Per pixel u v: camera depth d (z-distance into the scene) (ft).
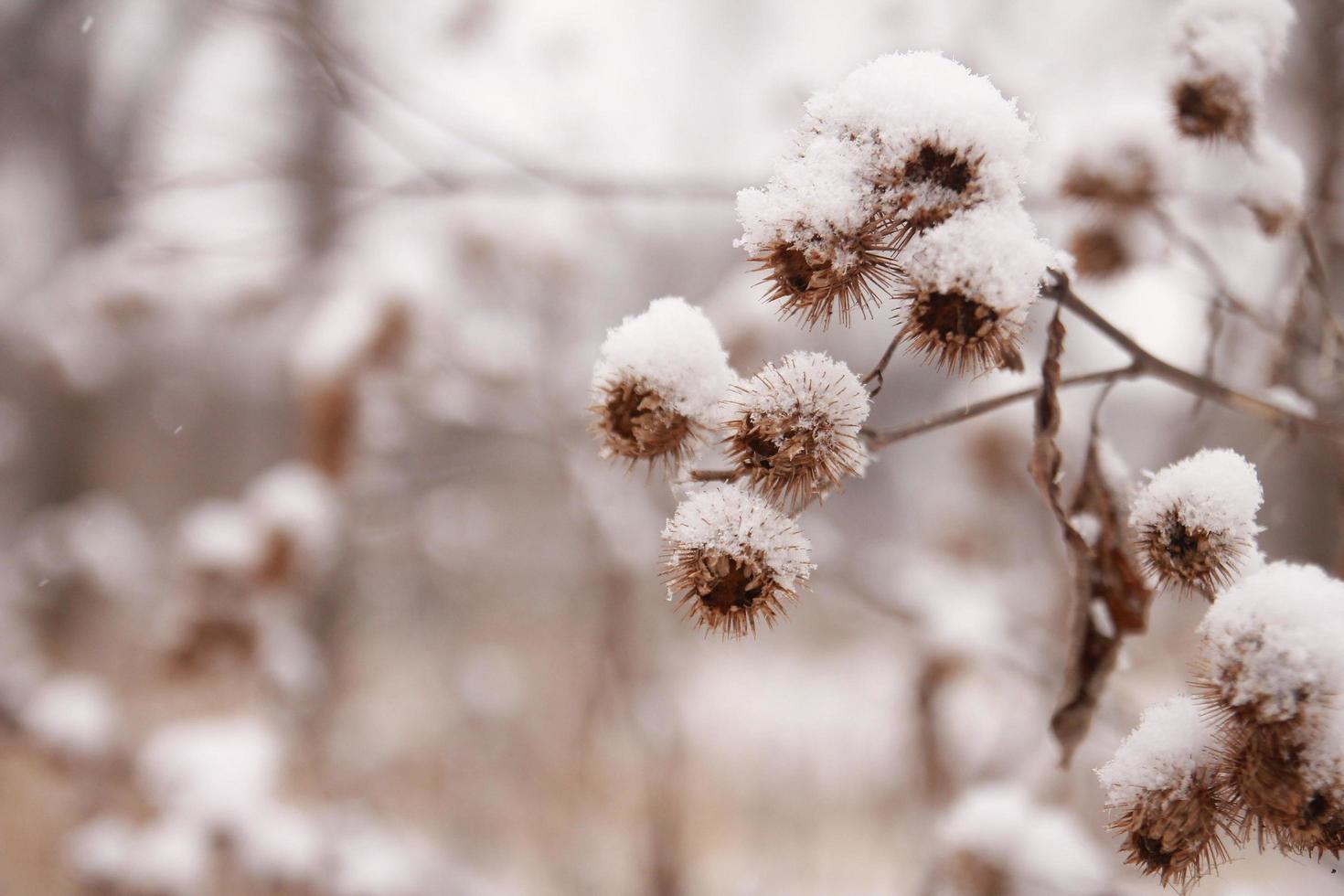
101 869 16.30
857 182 4.28
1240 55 6.71
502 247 18.24
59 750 18.40
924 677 13.21
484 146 13.04
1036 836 10.01
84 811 18.24
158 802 17.38
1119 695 9.72
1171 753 4.01
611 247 19.39
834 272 4.20
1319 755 3.72
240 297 18.04
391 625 24.39
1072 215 8.47
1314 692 3.75
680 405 4.69
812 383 4.50
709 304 16.15
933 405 18.97
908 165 4.25
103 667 25.44
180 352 24.98
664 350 4.75
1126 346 5.85
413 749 21.56
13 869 17.70
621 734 18.86
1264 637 3.86
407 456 20.75
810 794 18.28
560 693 20.62
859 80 4.41
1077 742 5.74
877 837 16.66
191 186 13.94
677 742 17.13
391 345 16.35
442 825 20.07
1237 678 3.87
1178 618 12.14
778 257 4.30
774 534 4.30
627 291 19.45
